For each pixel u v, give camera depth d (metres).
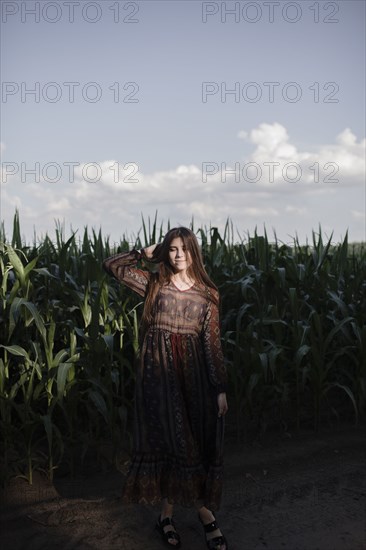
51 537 3.10
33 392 4.03
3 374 3.76
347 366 5.38
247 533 3.16
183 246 2.88
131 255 3.03
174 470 2.88
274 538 3.10
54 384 4.13
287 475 3.96
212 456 2.89
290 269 5.37
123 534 3.13
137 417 2.95
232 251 5.86
